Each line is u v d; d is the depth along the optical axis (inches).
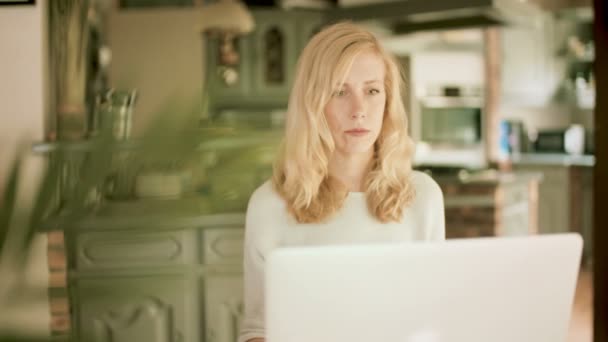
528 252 31.7
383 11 145.5
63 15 99.6
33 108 94.4
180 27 151.6
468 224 166.6
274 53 203.6
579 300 172.6
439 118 211.6
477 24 154.5
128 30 151.6
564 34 235.1
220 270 98.3
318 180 47.1
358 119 45.2
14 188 30.5
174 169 92.9
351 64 44.9
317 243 47.4
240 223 97.0
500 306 32.1
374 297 30.8
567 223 217.6
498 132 223.5
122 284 32.2
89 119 101.2
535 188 194.7
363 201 48.3
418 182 50.6
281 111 205.2
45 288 90.3
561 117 259.0
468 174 176.4
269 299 30.5
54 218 41.6
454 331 31.9
